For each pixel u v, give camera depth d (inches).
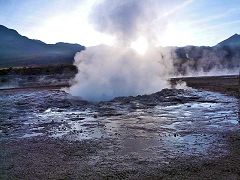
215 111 758.5
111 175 369.7
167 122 654.5
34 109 892.0
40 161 427.8
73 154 453.1
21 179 369.7
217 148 457.4
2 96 1205.7
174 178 355.9
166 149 462.6
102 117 739.4
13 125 681.6
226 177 355.3
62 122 693.3
